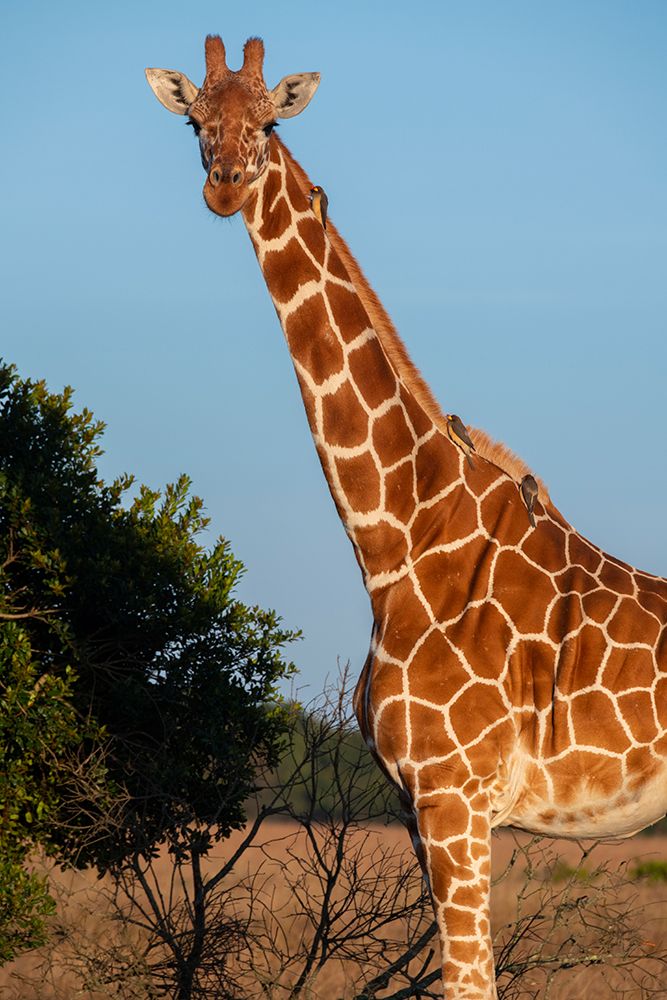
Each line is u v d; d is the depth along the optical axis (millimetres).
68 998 20828
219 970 20938
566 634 15383
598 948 20000
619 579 15898
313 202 16312
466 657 15336
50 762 20641
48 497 22234
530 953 20125
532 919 20000
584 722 15148
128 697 21500
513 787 15359
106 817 20234
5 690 20547
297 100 15727
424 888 19812
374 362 16312
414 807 15336
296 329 16266
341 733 21094
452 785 15070
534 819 15688
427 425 16453
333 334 16203
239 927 20656
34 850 21500
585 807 15422
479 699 15195
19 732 20078
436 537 16016
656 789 15336
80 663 21609
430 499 16125
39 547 21250
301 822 20938
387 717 15469
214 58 16125
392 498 16141
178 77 16078
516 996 21141
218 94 15625
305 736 21312
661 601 15773
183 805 21547
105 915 20219
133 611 22156
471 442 16156
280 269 16234
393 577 16062
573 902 19750
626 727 15109
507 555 15875
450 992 14766
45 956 20688
